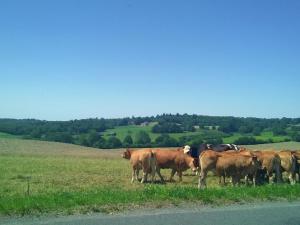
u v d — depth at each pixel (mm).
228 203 15203
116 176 27953
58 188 21625
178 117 115125
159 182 25172
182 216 12938
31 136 96875
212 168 22031
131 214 12969
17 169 32438
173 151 25969
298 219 13008
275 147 68688
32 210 12820
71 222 11773
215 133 93875
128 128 108250
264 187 18406
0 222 11641
